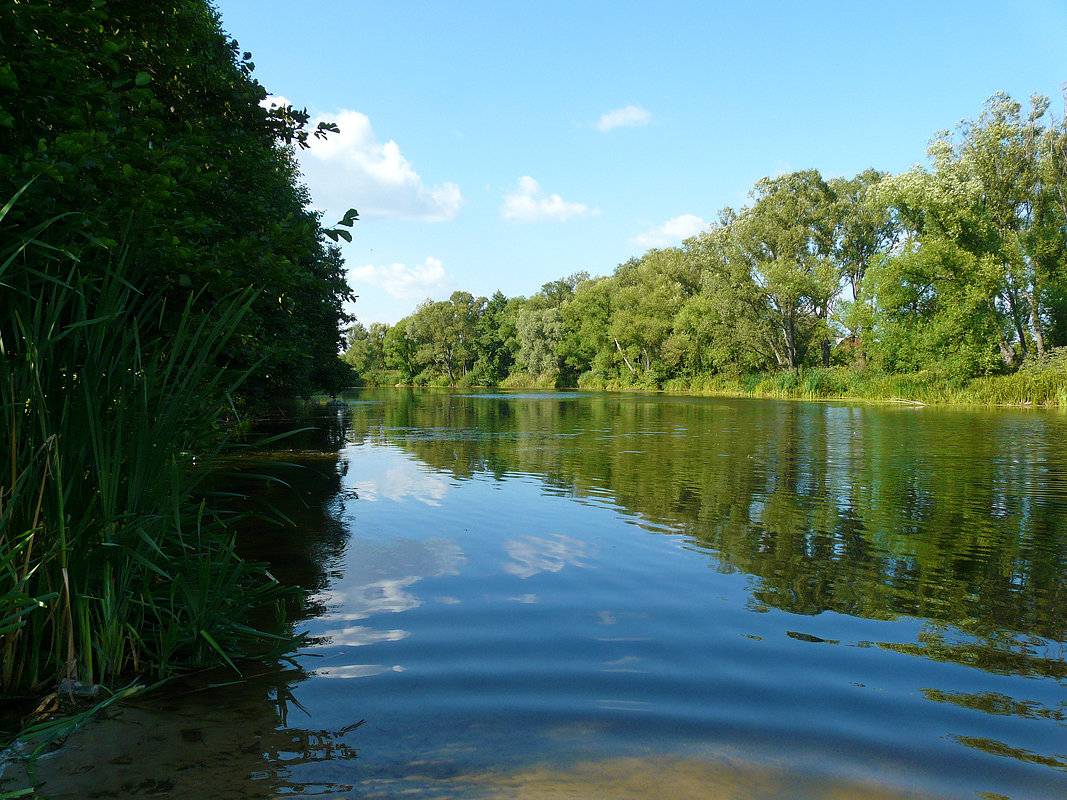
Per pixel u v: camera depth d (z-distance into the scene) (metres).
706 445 15.84
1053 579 5.43
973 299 33.88
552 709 3.22
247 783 2.54
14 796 2.43
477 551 6.27
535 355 81.44
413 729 3.01
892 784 2.62
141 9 5.36
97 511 3.48
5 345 3.52
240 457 13.34
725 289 47.47
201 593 3.65
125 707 3.18
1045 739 2.99
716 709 3.24
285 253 5.16
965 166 36.00
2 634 2.95
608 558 6.04
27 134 4.04
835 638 4.18
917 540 6.75
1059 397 30.56
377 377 104.06
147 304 4.24
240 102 6.61
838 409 30.34
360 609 4.66
